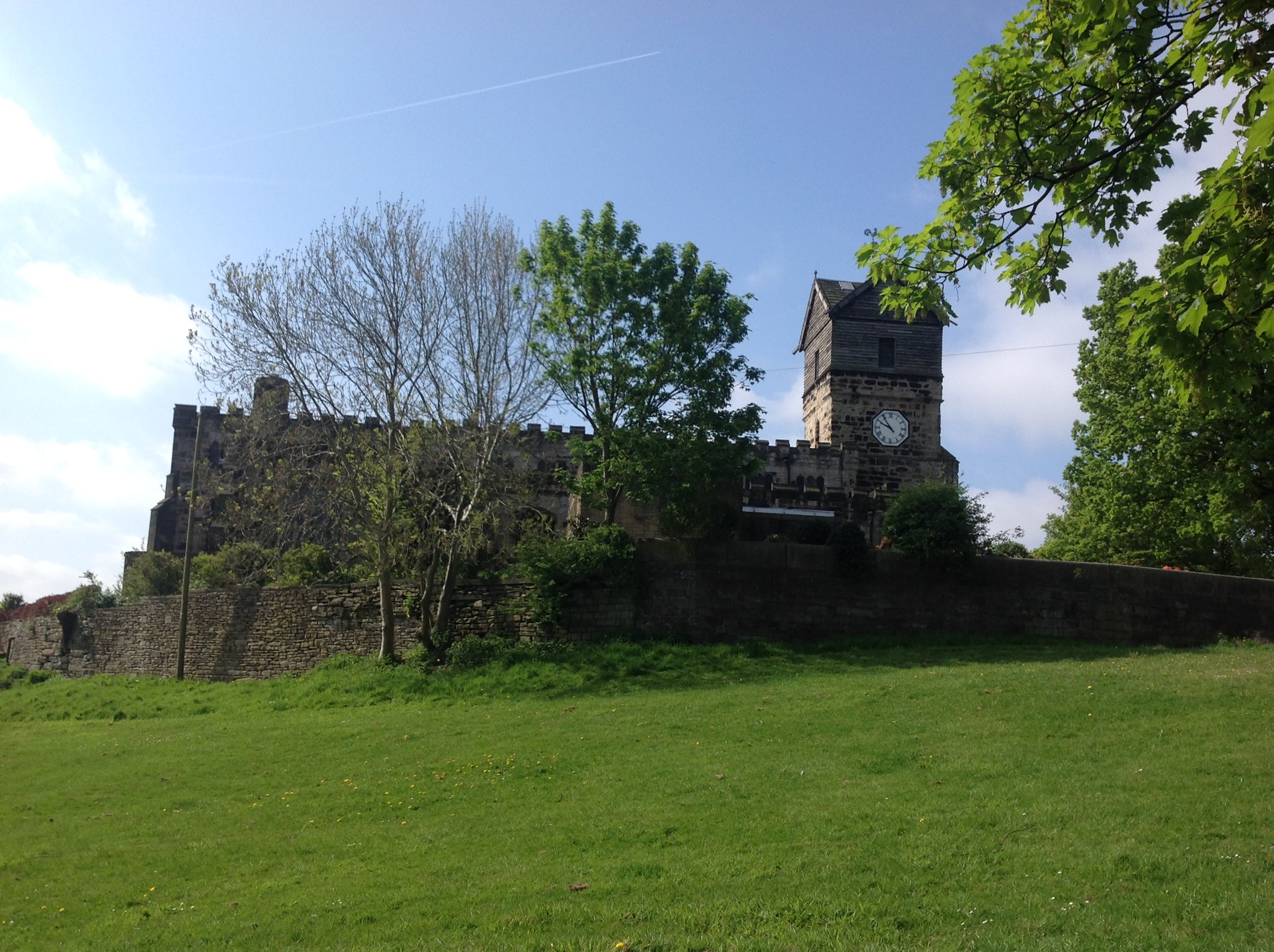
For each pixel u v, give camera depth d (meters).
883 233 10.43
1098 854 10.10
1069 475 38.12
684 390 30.48
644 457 28.75
